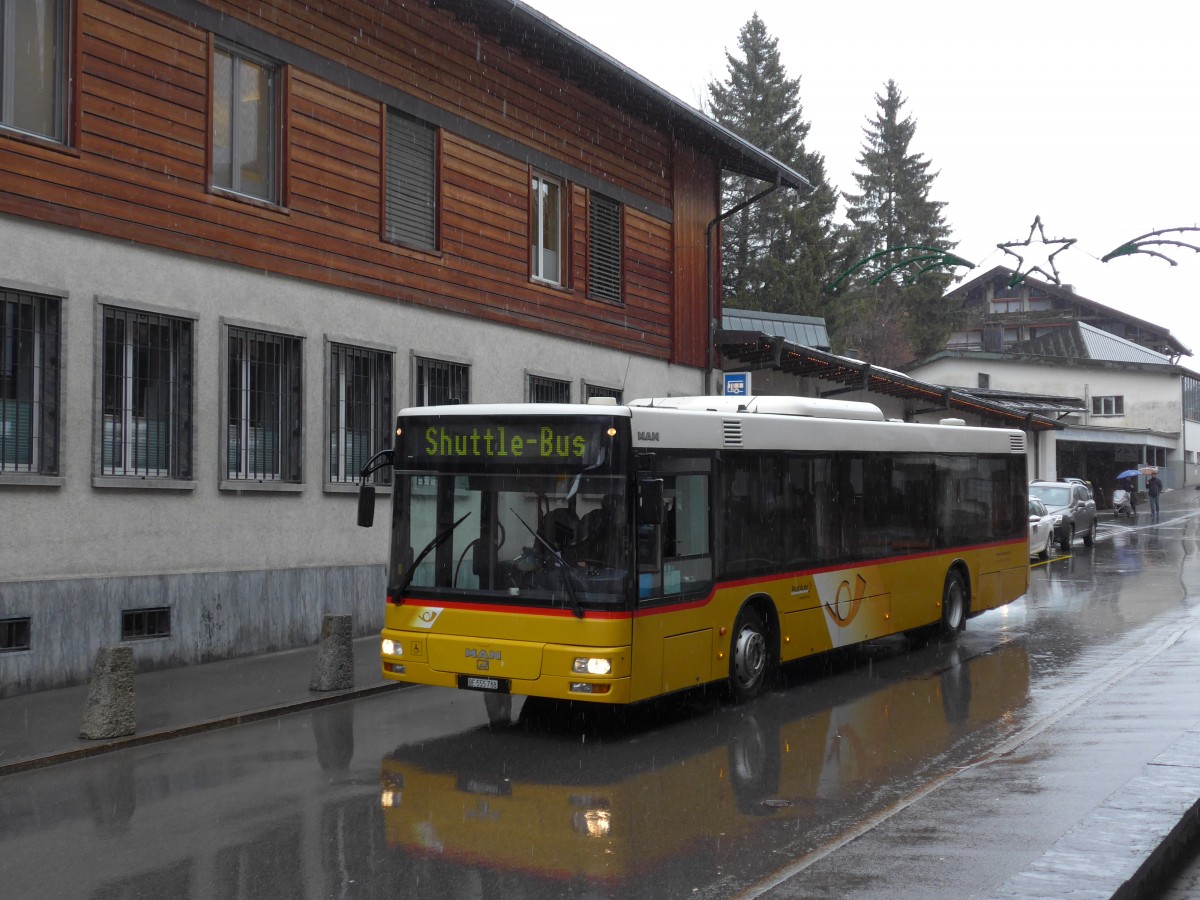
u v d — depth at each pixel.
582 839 6.95
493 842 6.89
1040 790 7.24
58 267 12.14
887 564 14.01
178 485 13.35
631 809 7.62
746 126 62.25
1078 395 64.50
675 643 10.20
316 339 15.39
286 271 14.92
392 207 16.94
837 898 5.45
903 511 14.50
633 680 9.60
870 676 13.09
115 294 12.73
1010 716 10.63
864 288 66.44
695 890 6.03
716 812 7.54
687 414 10.62
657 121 22.86
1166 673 11.60
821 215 61.38
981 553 16.47
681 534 10.41
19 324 11.85
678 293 23.73
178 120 13.55
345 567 15.74
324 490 15.48
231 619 13.94
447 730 10.23
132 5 13.05
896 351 67.69
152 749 9.48
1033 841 6.22
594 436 9.77
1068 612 18.72
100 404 12.50
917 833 6.43
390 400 16.69
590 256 21.36
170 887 6.15
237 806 7.73
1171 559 28.58
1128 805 6.46
